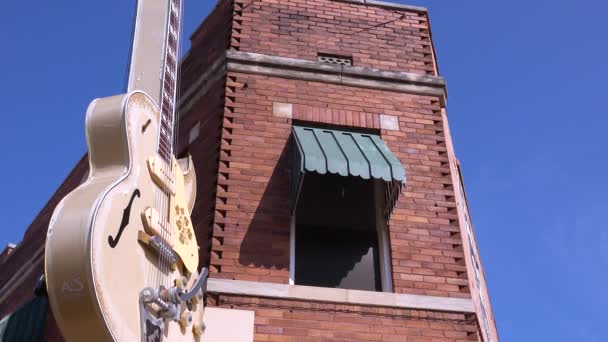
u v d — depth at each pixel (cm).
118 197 546
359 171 885
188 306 668
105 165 587
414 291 887
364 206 985
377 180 967
